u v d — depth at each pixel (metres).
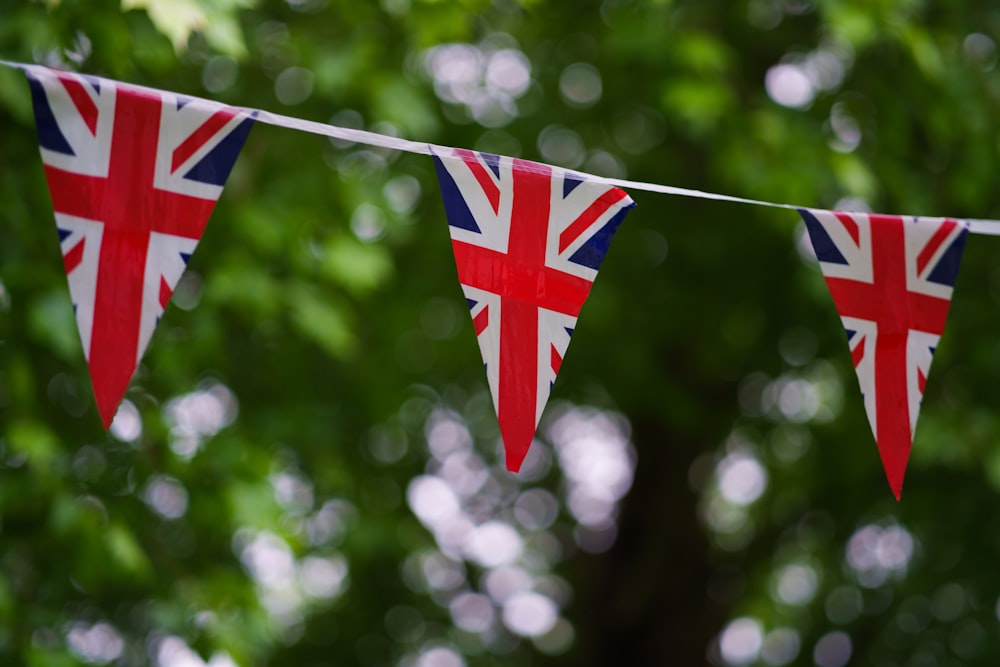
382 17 4.66
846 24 4.29
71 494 3.66
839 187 4.74
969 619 6.59
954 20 4.89
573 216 2.29
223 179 2.05
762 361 6.14
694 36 4.66
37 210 3.72
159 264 1.99
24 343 3.71
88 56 3.59
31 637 3.58
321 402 5.73
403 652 7.50
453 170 2.23
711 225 5.91
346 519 5.79
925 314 2.66
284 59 4.52
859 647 7.18
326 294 4.63
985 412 5.03
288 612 6.11
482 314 2.21
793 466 6.62
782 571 7.89
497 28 5.46
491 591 8.23
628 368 6.12
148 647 4.36
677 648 7.28
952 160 5.20
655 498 7.30
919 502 5.82
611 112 5.83
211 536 4.36
